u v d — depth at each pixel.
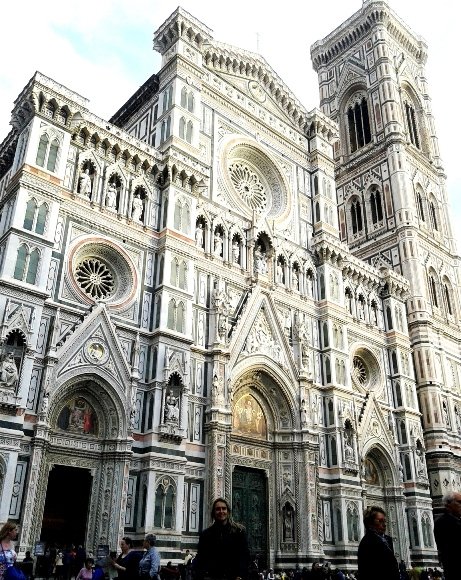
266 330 48.03
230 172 54.44
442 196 86.44
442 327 72.94
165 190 44.81
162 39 53.06
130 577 15.93
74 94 40.50
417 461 56.53
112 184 42.25
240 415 45.16
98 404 35.94
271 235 52.41
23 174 36.22
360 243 79.81
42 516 31.22
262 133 58.25
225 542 10.98
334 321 54.53
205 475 39.06
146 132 51.06
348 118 90.88
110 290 40.00
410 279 71.62
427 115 92.44
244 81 58.38
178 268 42.50
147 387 38.03
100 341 36.34
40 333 34.12
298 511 43.72
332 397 50.59
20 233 34.69
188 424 39.59
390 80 86.38
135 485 35.25
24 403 31.38
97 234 39.62
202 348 42.75
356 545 46.28
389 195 78.62
